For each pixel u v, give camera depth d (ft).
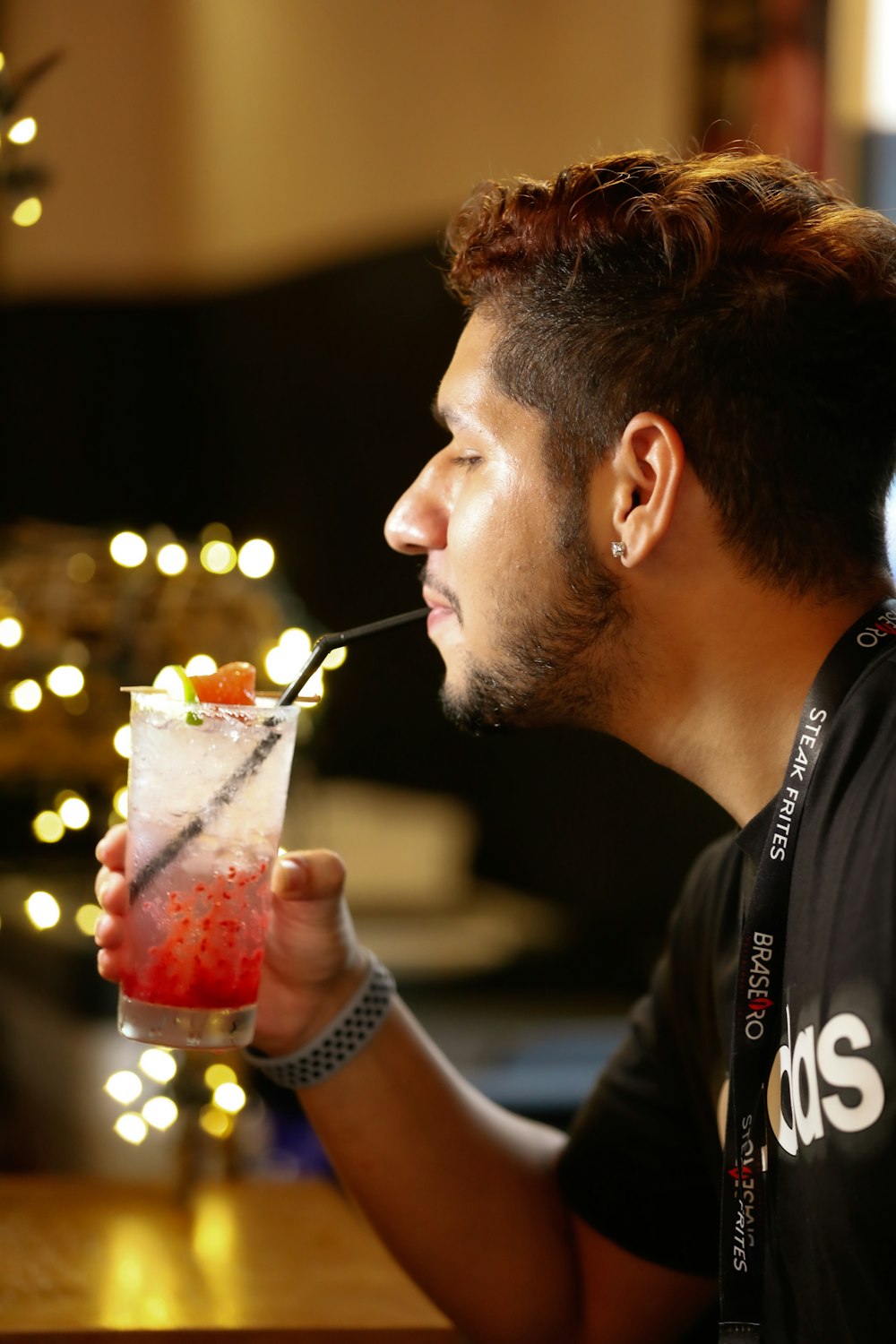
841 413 3.77
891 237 3.94
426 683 13.78
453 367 4.18
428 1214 4.61
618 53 11.84
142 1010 3.81
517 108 12.82
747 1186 3.51
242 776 3.74
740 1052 3.52
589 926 11.90
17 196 5.75
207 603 6.14
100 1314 3.90
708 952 4.49
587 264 3.95
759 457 3.75
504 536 3.98
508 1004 10.60
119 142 17.53
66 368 17.65
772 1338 3.43
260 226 16.31
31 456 17.62
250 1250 4.48
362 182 14.53
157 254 17.71
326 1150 4.68
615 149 11.89
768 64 10.94
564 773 12.54
